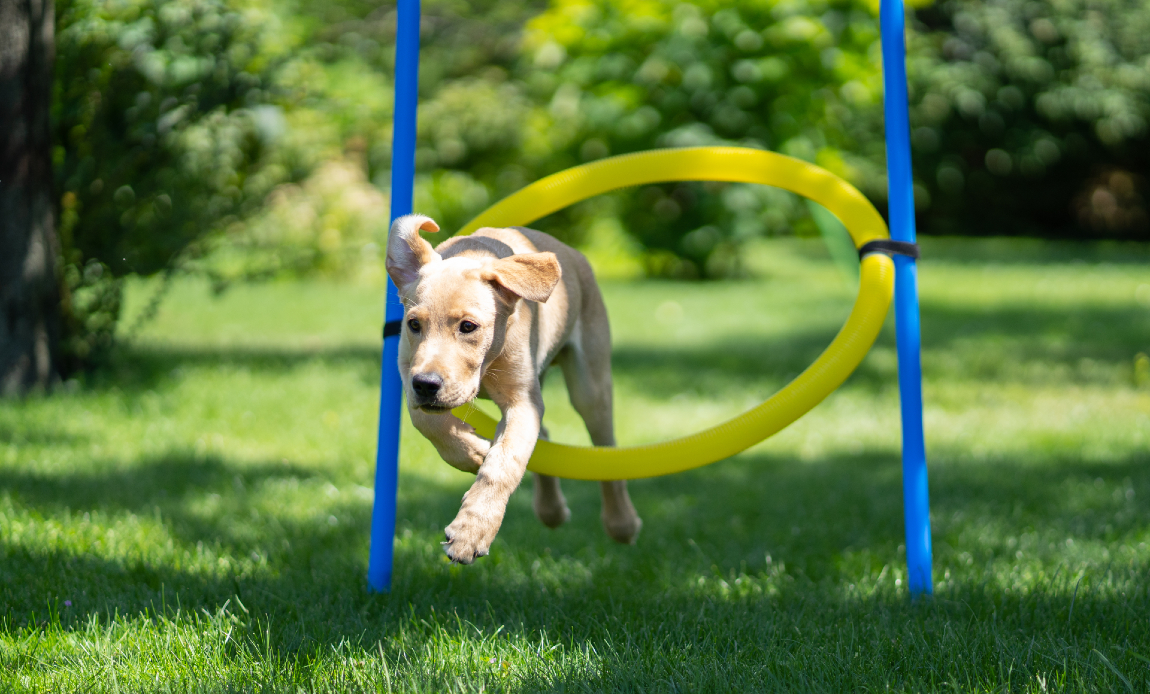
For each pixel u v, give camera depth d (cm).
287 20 1105
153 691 251
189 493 466
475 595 344
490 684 258
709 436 318
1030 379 807
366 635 293
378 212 1362
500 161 1580
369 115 1044
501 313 276
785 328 1045
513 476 275
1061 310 1162
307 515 442
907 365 336
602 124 1357
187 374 723
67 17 655
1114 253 1897
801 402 322
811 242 2108
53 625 289
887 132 340
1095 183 2142
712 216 1416
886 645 282
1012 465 553
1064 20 1928
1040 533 425
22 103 611
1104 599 323
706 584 360
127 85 676
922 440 337
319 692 250
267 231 1176
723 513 479
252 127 791
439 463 553
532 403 291
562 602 330
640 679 260
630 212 1465
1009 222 2256
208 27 690
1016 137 2014
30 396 616
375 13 1753
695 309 1166
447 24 1777
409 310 268
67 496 440
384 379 334
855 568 383
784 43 1312
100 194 675
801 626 305
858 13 1348
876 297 330
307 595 327
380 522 336
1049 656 270
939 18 1991
